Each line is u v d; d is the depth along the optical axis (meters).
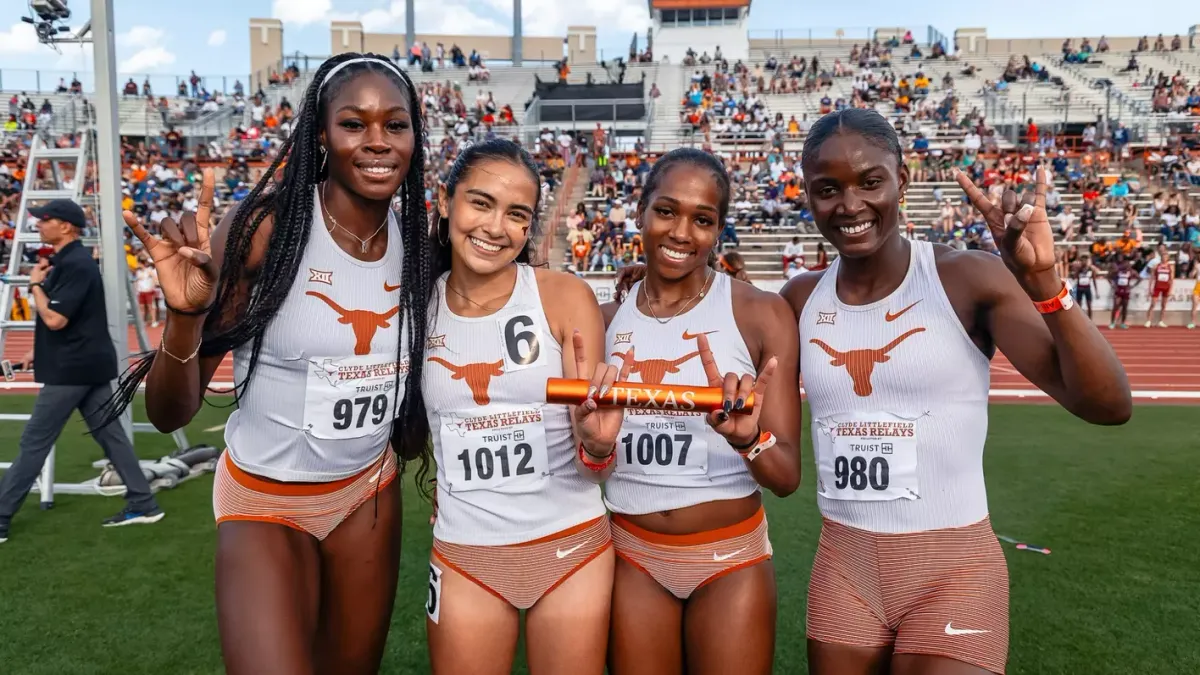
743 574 2.27
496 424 2.28
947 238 18.77
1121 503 5.32
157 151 24.17
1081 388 1.92
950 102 27.02
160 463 5.88
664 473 2.31
